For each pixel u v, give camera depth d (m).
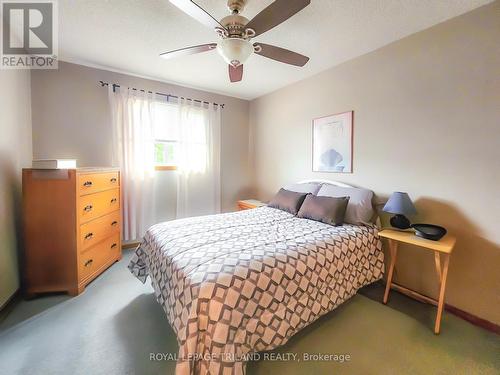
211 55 2.50
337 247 1.78
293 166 3.36
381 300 2.08
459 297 1.87
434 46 1.93
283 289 1.41
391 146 2.25
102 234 2.47
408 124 2.12
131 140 3.02
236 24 1.53
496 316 1.69
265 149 3.85
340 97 2.68
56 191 2.04
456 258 1.88
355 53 2.41
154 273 1.76
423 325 1.75
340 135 2.69
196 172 3.54
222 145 3.87
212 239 1.72
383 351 1.50
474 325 1.76
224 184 3.93
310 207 2.38
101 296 2.08
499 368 1.39
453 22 1.83
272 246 1.60
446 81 1.88
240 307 1.22
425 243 1.70
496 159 1.67
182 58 2.57
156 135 3.27
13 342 1.53
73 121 2.73
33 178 2.00
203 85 3.41
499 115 1.65
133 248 3.17
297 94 3.24
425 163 2.03
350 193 2.39
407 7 1.70
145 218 3.18
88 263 2.25
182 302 1.23
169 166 3.40
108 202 2.57
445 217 1.92
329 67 2.76
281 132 3.53
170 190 3.43
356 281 1.90
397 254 2.25
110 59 2.60
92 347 1.50
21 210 2.20
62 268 2.07
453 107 1.85
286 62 1.95
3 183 1.92
